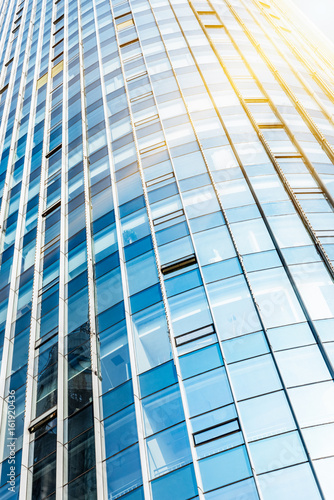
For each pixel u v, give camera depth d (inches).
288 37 1524.4
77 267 931.3
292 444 530.0
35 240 1111.6
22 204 1256.2
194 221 844.0
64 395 737.6
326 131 1023.6
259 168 907.4
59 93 1545.3
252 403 577.6
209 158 957.2
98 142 1189.1
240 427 560.7
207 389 613.3
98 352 748.6
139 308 767.7
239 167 919.7
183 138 1031.0
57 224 1087.6
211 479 533.0
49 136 1409.9
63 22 1988.2
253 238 778.2
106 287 836.0
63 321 850.1
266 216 805.2
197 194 891.4
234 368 618.8
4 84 2043.6
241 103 1093.8
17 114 1670.8
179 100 1146.7
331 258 724.0
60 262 958.4
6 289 1053.2
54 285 948.0
